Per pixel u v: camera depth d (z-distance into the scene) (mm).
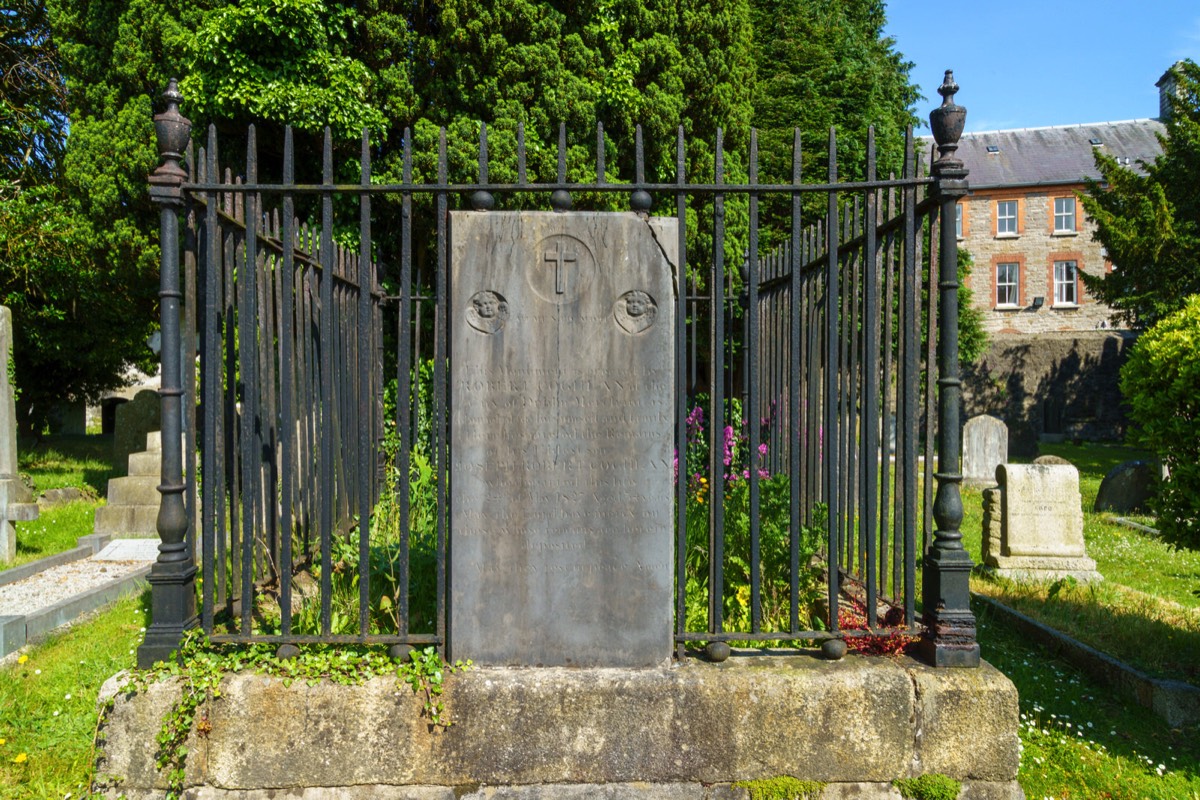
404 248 3053
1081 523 6930
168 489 2977
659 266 3049
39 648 4734
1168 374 4523
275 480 4469
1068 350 25859
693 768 2883
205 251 3248
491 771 2863
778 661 3057
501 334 3020
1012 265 33094
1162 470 10430
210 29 8453
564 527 3029
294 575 4684
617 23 9734
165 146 3033
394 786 2850
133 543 7555
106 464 14773
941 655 3002
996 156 34469
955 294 3117
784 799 2867
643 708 2885
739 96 11047
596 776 2877
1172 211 18594
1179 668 4520
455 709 2855
